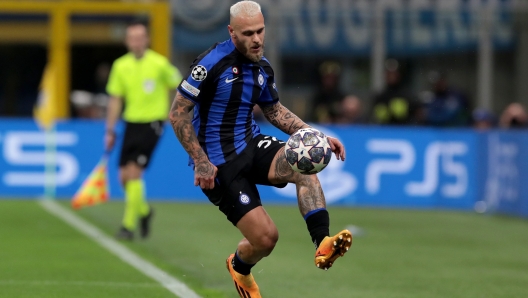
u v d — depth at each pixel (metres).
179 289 24.42
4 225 38.78
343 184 52.22
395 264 30.86
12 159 50.94
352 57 56.94
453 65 57.34
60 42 56.34
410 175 52.34
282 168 20.05
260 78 20.41
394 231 40.81
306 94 56.47
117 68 35.53
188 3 55.69
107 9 56.38
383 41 56.94
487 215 48.56
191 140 19.78
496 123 55.78
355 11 56.84
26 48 56.69
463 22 57.47
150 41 55.75
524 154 46.09
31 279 25.78
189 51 55.81
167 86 35.59
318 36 56.41
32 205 46.94
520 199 46.69
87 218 42.03
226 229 39.19
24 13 56.44
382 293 25.02
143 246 33.25
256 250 20.23
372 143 52.31
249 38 19.48
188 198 51.81
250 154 20.39
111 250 31.95
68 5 56.38
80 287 24.56
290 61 56.31
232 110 20.28
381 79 57.03
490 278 28.09
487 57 57.34
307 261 30.92
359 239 37.75
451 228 42.41
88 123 51.31
